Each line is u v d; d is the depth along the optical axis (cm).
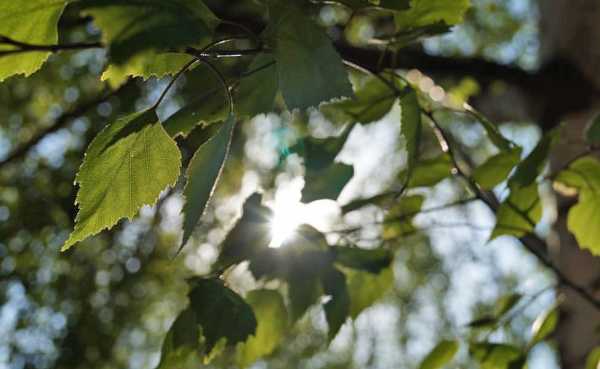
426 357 71
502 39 292
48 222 240
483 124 64
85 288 257
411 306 402
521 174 61
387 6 50
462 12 56
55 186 242
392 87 57
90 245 250
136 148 47
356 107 61
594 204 67
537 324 73
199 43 44
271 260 61
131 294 269
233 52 46
